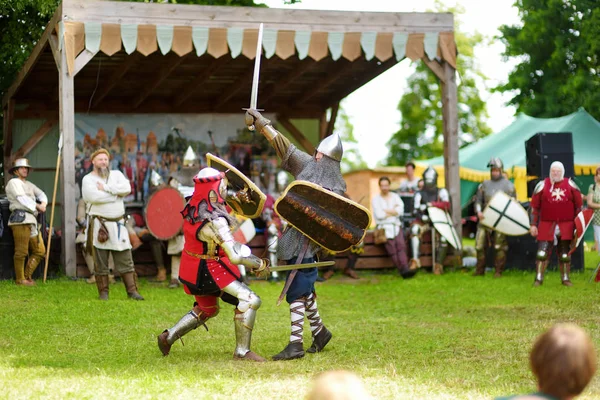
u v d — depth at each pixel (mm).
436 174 14164
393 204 13734
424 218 13922
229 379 5703
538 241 11922
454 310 9602
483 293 11102
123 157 18250
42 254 11664
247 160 19078
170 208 11758
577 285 11781
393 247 13539
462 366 6242
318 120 19938
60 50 12336
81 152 17953
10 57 18094
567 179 11867
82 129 18016
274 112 19453
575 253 13664
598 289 11227
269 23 13102
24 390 5203
